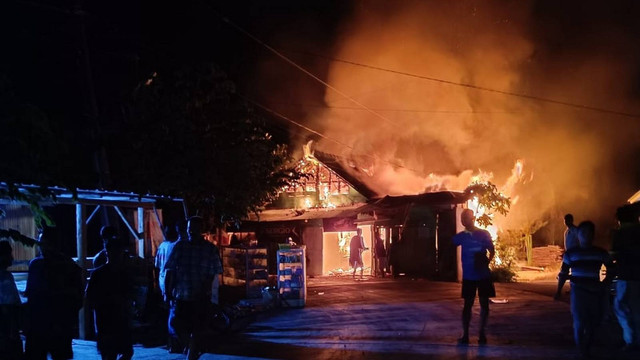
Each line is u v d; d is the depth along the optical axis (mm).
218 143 14219
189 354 7617
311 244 24203
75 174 6805
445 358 8125
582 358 7848
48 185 6617
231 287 15203
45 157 6324
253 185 14742
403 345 9117
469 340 9344
